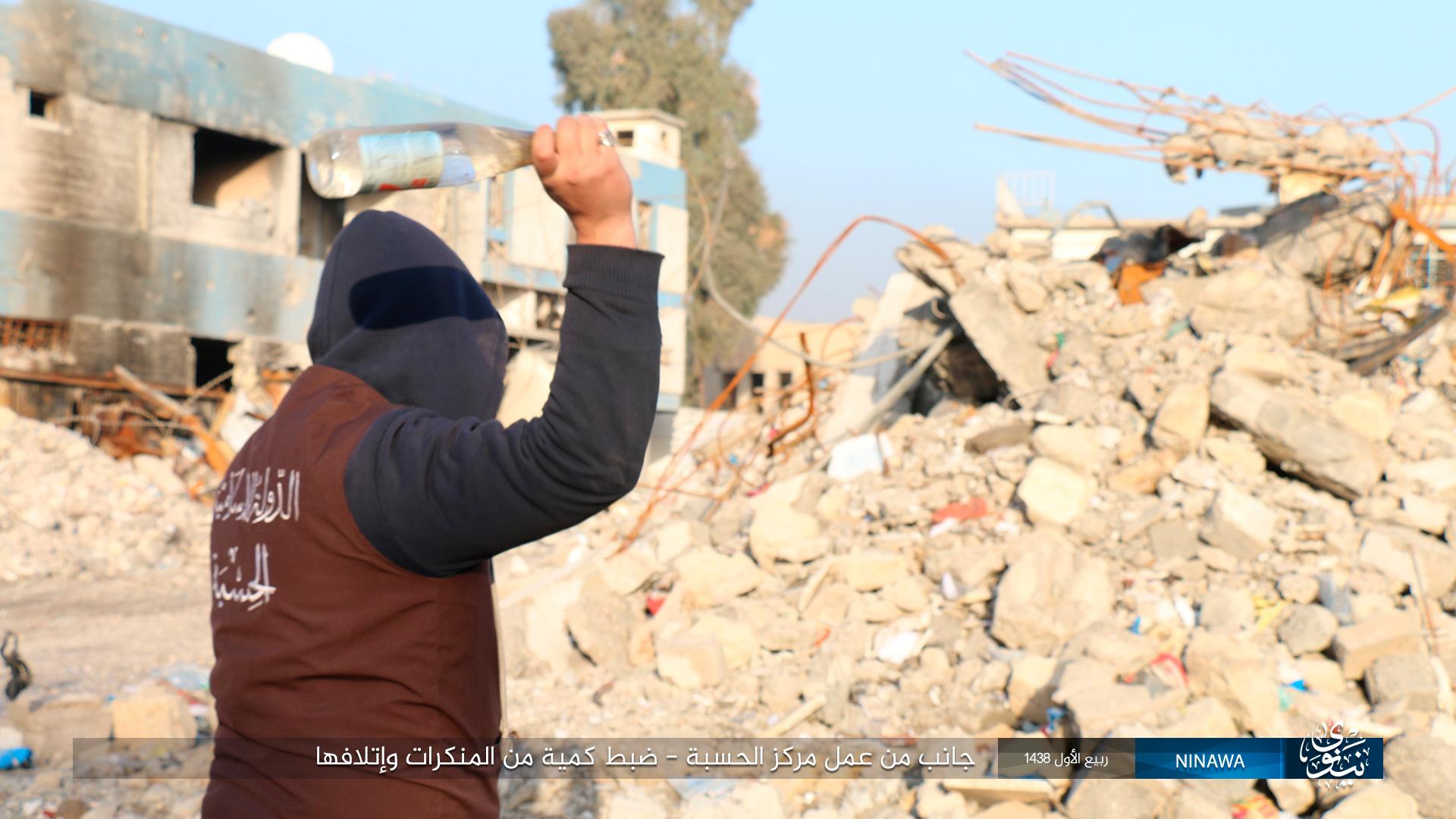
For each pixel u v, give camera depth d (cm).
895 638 625
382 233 183
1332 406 747
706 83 3734
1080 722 480
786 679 575
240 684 160
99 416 1730
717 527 814
